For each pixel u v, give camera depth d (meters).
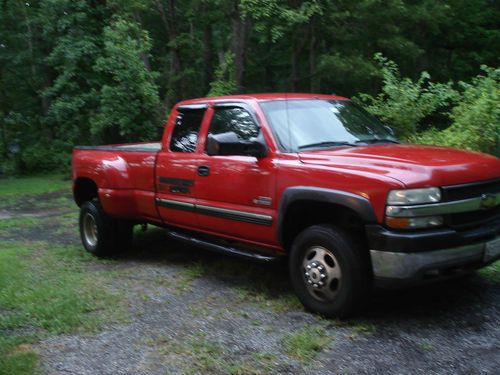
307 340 4.14
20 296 5.59
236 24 19.25
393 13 22.45
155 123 17.58
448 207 4.19
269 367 3.80
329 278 4.55
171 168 6.29
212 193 5.71
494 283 5.35
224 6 19.72
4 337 4.55
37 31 27.28
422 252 4.09
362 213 4.28
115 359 4.07
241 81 19.47
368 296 4.49
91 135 20.94
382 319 4.56
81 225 7.77
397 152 4.81
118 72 16.66
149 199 6.70
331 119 5.61
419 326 4.38
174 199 6.27
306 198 4.68
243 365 3.85
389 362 3.78
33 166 26.27
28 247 8.44
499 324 4.34
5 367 3.91
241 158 5.41
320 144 5.23
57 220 11.36
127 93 16.91
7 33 27.70
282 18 19.22
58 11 20.14
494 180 4.53
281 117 5.40
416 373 3.60
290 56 28.53
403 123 9.77
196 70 29.14
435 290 5.21
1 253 7.83
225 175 5.54
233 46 19.86
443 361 3.75
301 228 5.13
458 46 28.56
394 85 10.09
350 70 22.23
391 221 4.13
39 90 28.05
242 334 4.41
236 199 5.44
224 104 5.89
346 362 3.81
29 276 6.47
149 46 18.47
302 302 4.82
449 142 8.80
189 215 6.11
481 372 3.57
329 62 21.97
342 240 4.42
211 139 5.28
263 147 5.16
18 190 18.66
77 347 4.33
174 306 5.20
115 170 6.98
